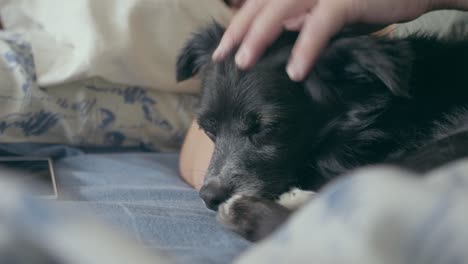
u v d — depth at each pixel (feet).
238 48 5.00
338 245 1.83
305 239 1.93
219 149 5.33
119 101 6.92
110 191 4.94
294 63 4.38
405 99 5.11
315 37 4.33
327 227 1.90
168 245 3.43
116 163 6.15
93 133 6.86
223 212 4.32
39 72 6.53
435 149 4.22
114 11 6.82
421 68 5.16
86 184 5.33
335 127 5.18
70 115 6.71
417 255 1.78
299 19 4.47
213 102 5.31
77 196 4.83
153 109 7.07
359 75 4.99
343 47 4.85
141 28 6.84
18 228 1.77
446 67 5.16
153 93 7.09
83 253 1.72
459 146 4.15
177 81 6.21
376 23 4.70
